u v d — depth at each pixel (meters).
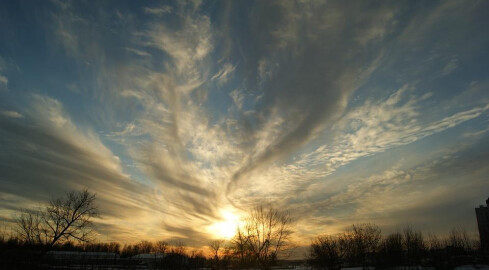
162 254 103.62
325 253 67.88
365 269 69.38
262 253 61.09
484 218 103.88
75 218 53.12
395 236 68.94
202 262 97.25
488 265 63.72
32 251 50.38
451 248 71.56
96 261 81.56
